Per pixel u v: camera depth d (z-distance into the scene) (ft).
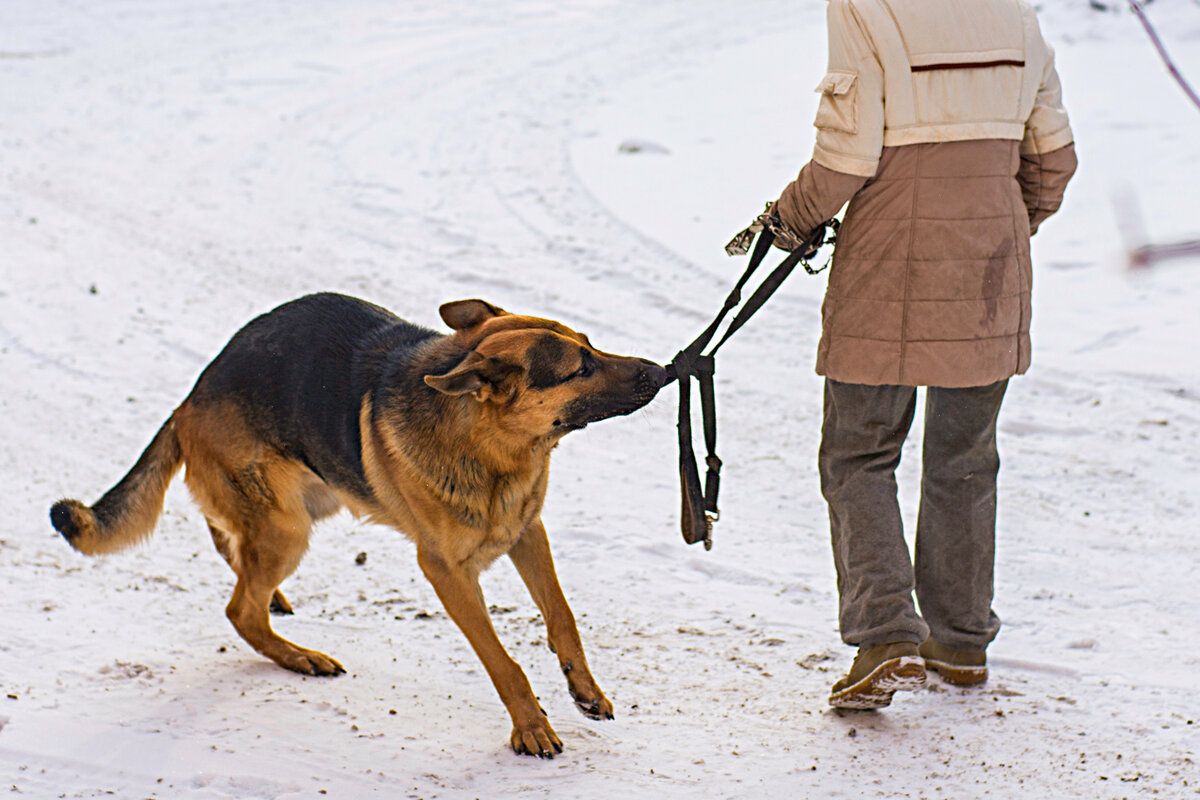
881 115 9.76
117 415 21.29
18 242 33.40
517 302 28.25
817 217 10.21
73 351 24.82
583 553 15.58
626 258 31.71
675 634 13.08
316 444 11.78
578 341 10.88
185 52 68.33
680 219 35.37
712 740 10.46
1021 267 10.31
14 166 42.83
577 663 11.07
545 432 10.78
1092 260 29.50
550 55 66.33
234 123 51.65
